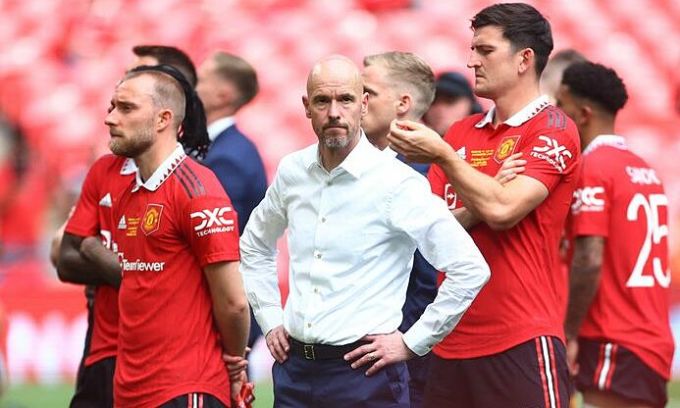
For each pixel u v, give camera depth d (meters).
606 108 23.53
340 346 16.83
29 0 59.72
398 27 59.41
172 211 17.05
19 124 55.66
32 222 52.06
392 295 17.00
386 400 16.89
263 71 57.19
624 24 60.97
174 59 22.73
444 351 18.97
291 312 17.39
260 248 18.42
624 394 23.41
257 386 38.28
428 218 16.59
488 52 18.81
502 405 18.50
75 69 57.66
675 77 59.34
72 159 54.44
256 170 25.47
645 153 56.09
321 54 58.38
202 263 17.06
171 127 17.45
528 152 18.45
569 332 23.61
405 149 17.67
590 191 23.19
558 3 61.28
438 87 27.64
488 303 18.58
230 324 17.20
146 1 59.34
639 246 23.45
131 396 17.23
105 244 19.34
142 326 17.17
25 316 40.88
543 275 18.66
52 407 34.81
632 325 23.44
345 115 16.52
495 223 17.89
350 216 16.83
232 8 59.47
